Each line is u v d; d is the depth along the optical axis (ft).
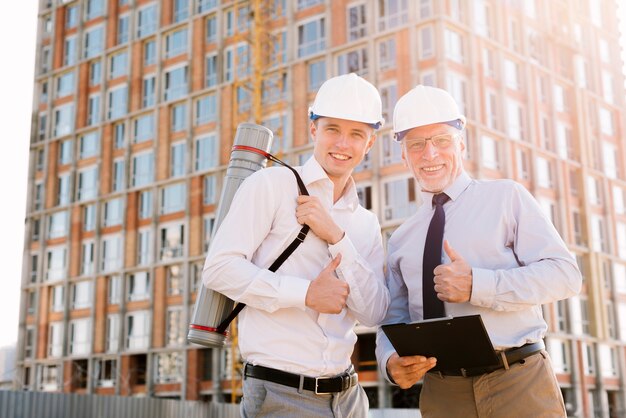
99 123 138.00
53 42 149.59
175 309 119.75
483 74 107.14
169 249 123.44
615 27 138.92
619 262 124.36
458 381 11.19
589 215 119.96
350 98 10.75
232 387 108.99
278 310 10.30
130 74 135.95
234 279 10.07
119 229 130.41
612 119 133.08
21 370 136.77
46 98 148.46
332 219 10.57
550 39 122.21
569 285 10.61
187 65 129.49
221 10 127.24
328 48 111.65
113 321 126.82
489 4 112.88
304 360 10.16
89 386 125.70
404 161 12.17
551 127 118.21
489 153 105.40
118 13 142.41
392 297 12.42
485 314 11.00
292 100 114.01
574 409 107.24
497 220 11.22
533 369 10.87
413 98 11.68
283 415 9.95
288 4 118.73
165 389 117.39
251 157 11.49
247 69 121.80
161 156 127.85
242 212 10.39
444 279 10.43
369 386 102.58
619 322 119.75
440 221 11.57
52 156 143.33
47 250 139.95
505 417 10.82
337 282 9.89
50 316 136.46
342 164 10.89
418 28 103.71
